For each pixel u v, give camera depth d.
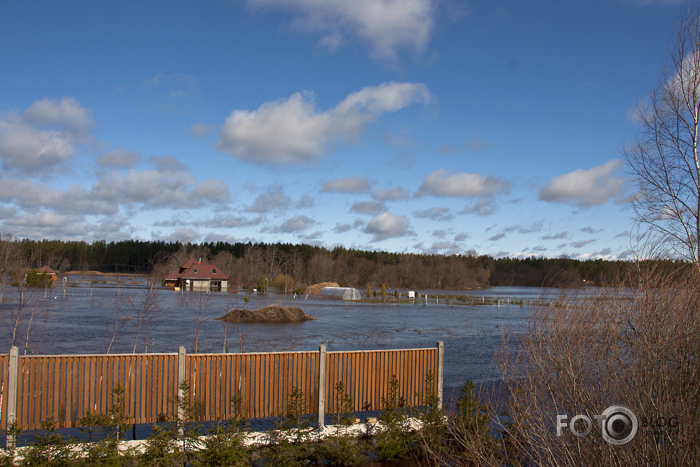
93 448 6.61
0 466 6.42
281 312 32.78
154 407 7.47
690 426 4.45
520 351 6.86
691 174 8.77
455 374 15.05
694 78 8.73
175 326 27.70
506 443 7.71
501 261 146.50
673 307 4.99
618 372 5.25
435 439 8.07
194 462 6.69
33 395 6.97
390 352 8.93
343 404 8.35
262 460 7.39
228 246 135.50
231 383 7.87
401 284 117.69
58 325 25.97
